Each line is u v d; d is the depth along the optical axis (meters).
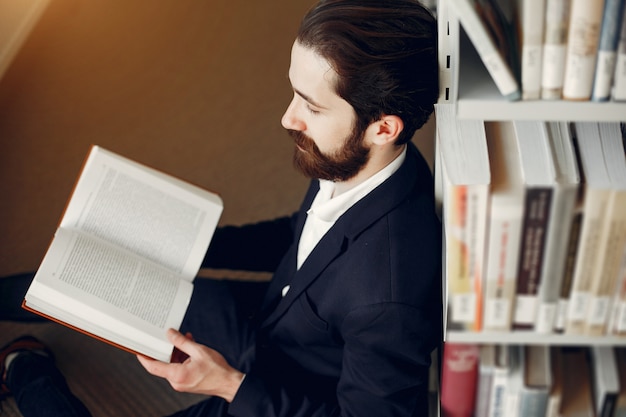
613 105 0.96
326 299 1.29
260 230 1.73
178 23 2.99
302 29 1.13
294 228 1.70
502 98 0.98
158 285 1.42
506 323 1.12
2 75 2.76
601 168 1.02
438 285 1.25
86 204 1.48
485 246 1.05
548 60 0.93
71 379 1.99
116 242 1.46
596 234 1.02
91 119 2.65
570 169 1.02
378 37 1.09
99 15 3.03
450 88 1.12
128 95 2.73
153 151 2.54
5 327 2.08
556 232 1.03
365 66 1.10
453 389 1.25
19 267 2.24
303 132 1.23
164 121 2.64
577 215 1.01
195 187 1.59
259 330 1.50
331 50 1.10
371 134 1.18
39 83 2.77
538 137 1.05
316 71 1.12
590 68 0.93
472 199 1.01
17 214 2.37
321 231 1.38
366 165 1.25
